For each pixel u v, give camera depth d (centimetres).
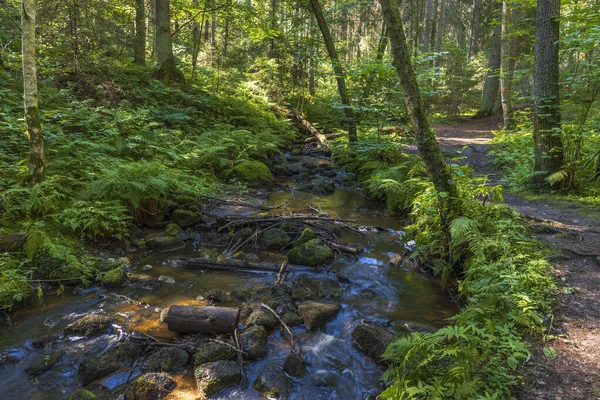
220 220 749
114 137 897
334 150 1407
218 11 1650
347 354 392
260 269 584
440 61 2892
